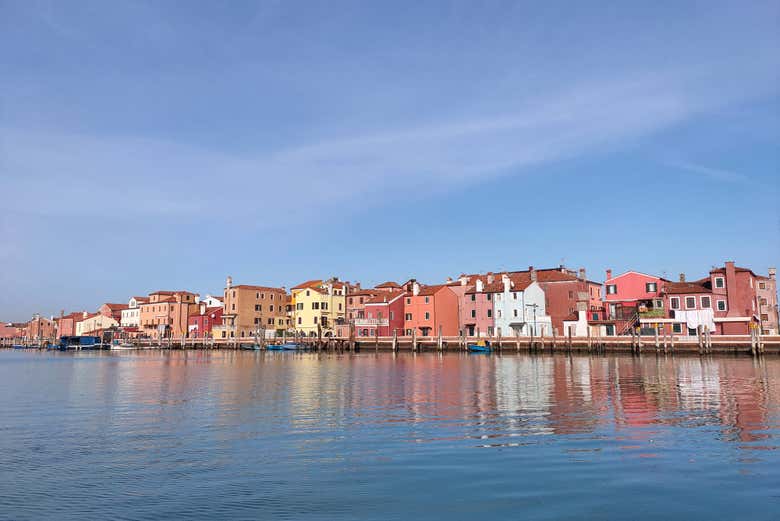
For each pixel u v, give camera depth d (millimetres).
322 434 19234
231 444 17781
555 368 49969
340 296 120188
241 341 112562
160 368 55594
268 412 24141
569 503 12055
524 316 93500
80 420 22391
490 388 32844
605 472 14250
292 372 47219
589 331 86250
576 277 93875
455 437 18594
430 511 11711
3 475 14453
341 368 52188
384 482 13625
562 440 17969
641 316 83062
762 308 85500
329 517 11461
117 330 146625
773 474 13945
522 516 11375
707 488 12930
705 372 43969
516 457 15836
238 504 12234
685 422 21000
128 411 24719
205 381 39156
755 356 63156
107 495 12883
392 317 103375
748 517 11203
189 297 141375
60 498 12695
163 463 15531
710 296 79500
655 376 40344
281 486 13391
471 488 13117
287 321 131750
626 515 11367
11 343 172250
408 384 35594
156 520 11383
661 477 13781
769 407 24625
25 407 26172
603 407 24922
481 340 85125
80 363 67438
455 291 103062
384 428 20250
